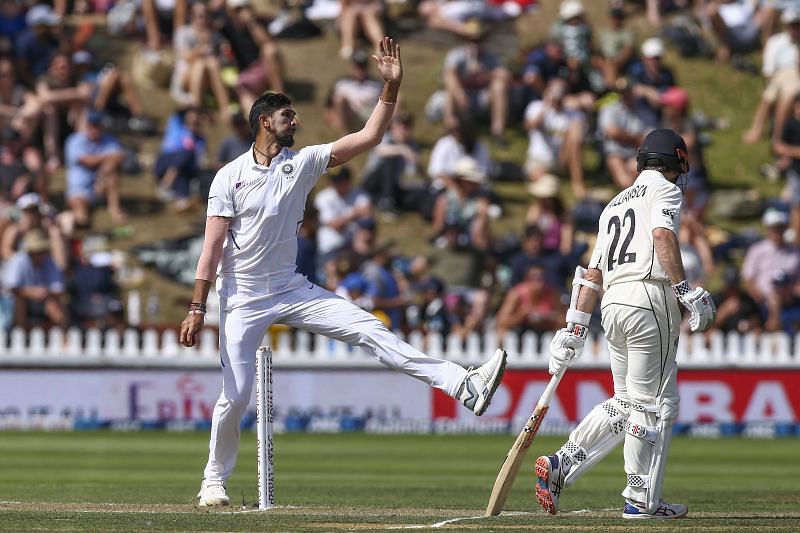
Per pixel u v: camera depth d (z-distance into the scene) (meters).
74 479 41.25
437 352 67.19
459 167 77.75
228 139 77.81
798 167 86.94
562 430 67.12
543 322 68.31
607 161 82.88
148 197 83.56
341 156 27.83
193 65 86.62
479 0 99.44
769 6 100.62
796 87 88.56
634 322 26.19
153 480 40.94
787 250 73.31
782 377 68.50
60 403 65.94
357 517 26.08
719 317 70.12
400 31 100.88
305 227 63.41
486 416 67.12
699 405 68.19
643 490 26.53
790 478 44.41
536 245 69.62
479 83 88.75
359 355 67.38
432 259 75.50
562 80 86.19
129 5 96.94
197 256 77.38
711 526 24.56
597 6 102.56
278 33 98.62
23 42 85.06
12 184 75.81
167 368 66.31
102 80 89.06
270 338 67.06
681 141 26.95
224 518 25.62
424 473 45.47
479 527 24.08
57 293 67.25
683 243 74.44
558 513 28.42
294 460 51.28
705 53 101.50
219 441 28.42
